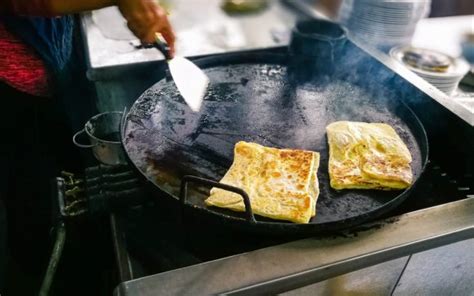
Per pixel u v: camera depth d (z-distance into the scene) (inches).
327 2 110.3
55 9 51.1
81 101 86.9
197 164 49.6
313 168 48.8
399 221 44.5
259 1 108.0
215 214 39.6
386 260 42.4
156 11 57.0
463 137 55.8
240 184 45.4
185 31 90.0
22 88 67.2
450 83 77.6
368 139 52.2
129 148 51.0
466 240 47.5
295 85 66.4
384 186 46.0
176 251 49.1
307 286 42.2
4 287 86.3
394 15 83.1
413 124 57.0
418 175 46.5
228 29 93.3
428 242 42.8
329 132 54.7
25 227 83.0
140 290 37.1
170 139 53.1
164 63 71.2
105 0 53.6
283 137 55.4
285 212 41.4
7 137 71.3
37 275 89.0
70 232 75.6
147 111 57.7
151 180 45.1
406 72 65.5
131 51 75.3
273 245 45.7
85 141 76.1
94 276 83.4
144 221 52.9
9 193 78.1
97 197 53.8
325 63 69.2
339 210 44.0
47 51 66.9
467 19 112.3
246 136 55.1
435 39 100.0
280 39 89.5
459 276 53.9
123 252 48.6
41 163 77.8
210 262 39.8
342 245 41.7
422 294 53.6
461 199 52.4
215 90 63.6
